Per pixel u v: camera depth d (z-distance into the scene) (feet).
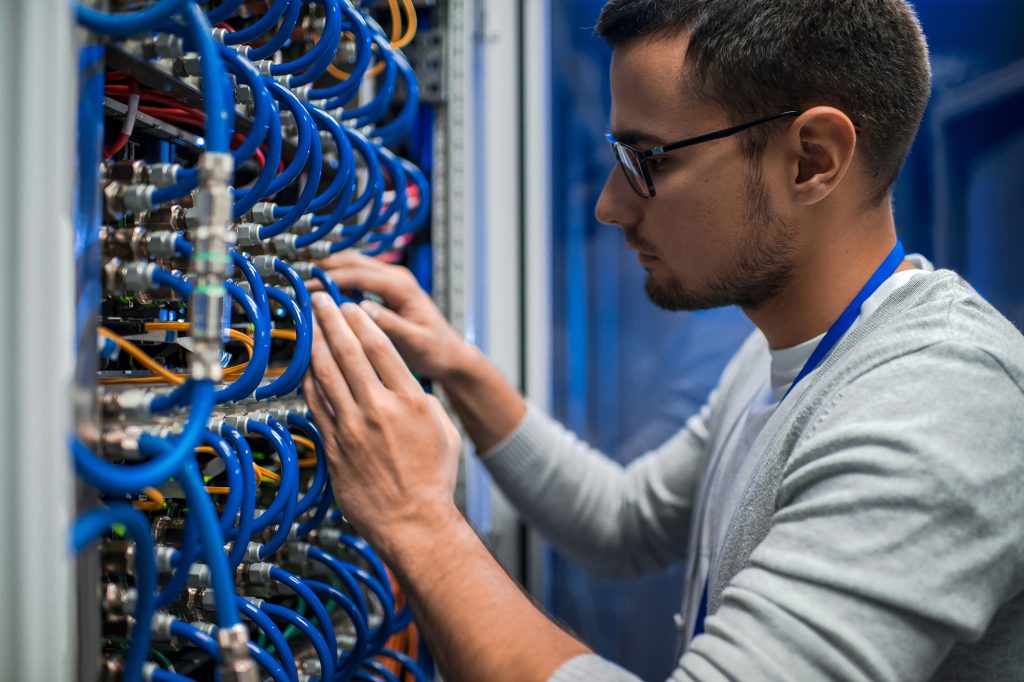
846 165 2.10
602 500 3.69
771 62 2.07
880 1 2.16
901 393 1.78
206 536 1.18
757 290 2.35
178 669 1.86
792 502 1.88
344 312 2.06
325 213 2.79
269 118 1.61
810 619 1.55
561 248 5.07
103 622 1.46
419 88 3.59
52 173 0.93
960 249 5.25
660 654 5.18
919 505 1.59
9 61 0.91
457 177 3.59
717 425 3.23
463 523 2.02
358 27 2.10
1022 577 1.74
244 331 2.11
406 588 1.93
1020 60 5.18
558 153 5.05
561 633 1.82
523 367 4.89
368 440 1.95
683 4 2.18
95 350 1.19
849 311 2.29
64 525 0.94
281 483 1.71
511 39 4.76
